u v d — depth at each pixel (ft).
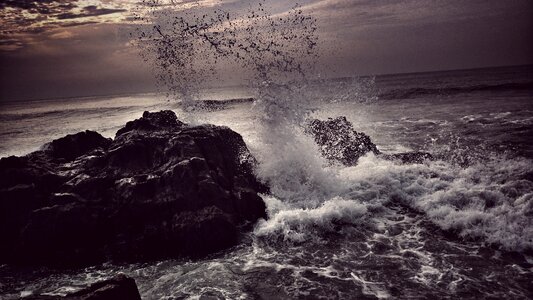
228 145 27.78
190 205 21.62
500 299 14.90
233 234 20.94
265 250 20.04
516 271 16.90
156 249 20.61
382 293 15.64
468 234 20.40
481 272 16.96
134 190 22.31
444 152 38.86
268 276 17.40
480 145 41.47
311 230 21.65
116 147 26.30
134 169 24.48
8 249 20.67
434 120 61.77
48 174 23.48
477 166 30.48
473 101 84.23
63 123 100.83
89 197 22.35
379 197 25.40
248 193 23.82
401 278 16.74
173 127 29.35
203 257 19.70
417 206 24.12
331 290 16.02
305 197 25.62
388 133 52.90
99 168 24.70
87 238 21.09
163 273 18.33
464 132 49.44
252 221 22.94
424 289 15.80
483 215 21.24
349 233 21.45
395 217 23.25
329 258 18.90
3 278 18.70
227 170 25.73
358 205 23.40
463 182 26.03
